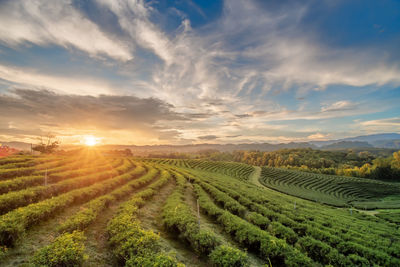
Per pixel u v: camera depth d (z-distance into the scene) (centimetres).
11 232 895
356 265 1057
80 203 1845
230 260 843
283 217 1834
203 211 1978
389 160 10138
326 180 8175
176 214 1451
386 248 1347
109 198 1856
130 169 4866
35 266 686
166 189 2992
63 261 728
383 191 6844
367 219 3080
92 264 874
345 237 1516
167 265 725
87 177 2728
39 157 4197
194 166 9206
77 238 893
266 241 1129
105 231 1262
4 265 776
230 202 2162
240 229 1320
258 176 8562
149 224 1486
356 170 9712
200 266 988
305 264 934
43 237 1077
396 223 3028
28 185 2139
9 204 1421
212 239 1083
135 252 849
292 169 11419
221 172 8381
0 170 2398
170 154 16900
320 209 3164
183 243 1236
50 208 1341
